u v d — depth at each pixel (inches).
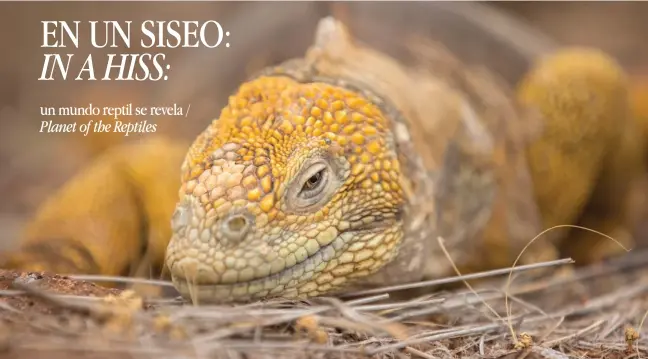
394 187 213.2
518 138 320.8
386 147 214.1
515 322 220.4
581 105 341.1
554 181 336.2
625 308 271.6
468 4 381.1
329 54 253.8
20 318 166.2
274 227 192.7
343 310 186.4
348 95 216.2
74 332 161.8
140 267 270.1
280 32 324.2
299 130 203.8
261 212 191.0
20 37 610.5
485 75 341.7
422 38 330.0
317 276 199.3
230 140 202.1
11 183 444.8
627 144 364.2
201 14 557.3
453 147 265.7
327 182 202.1
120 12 577.6
